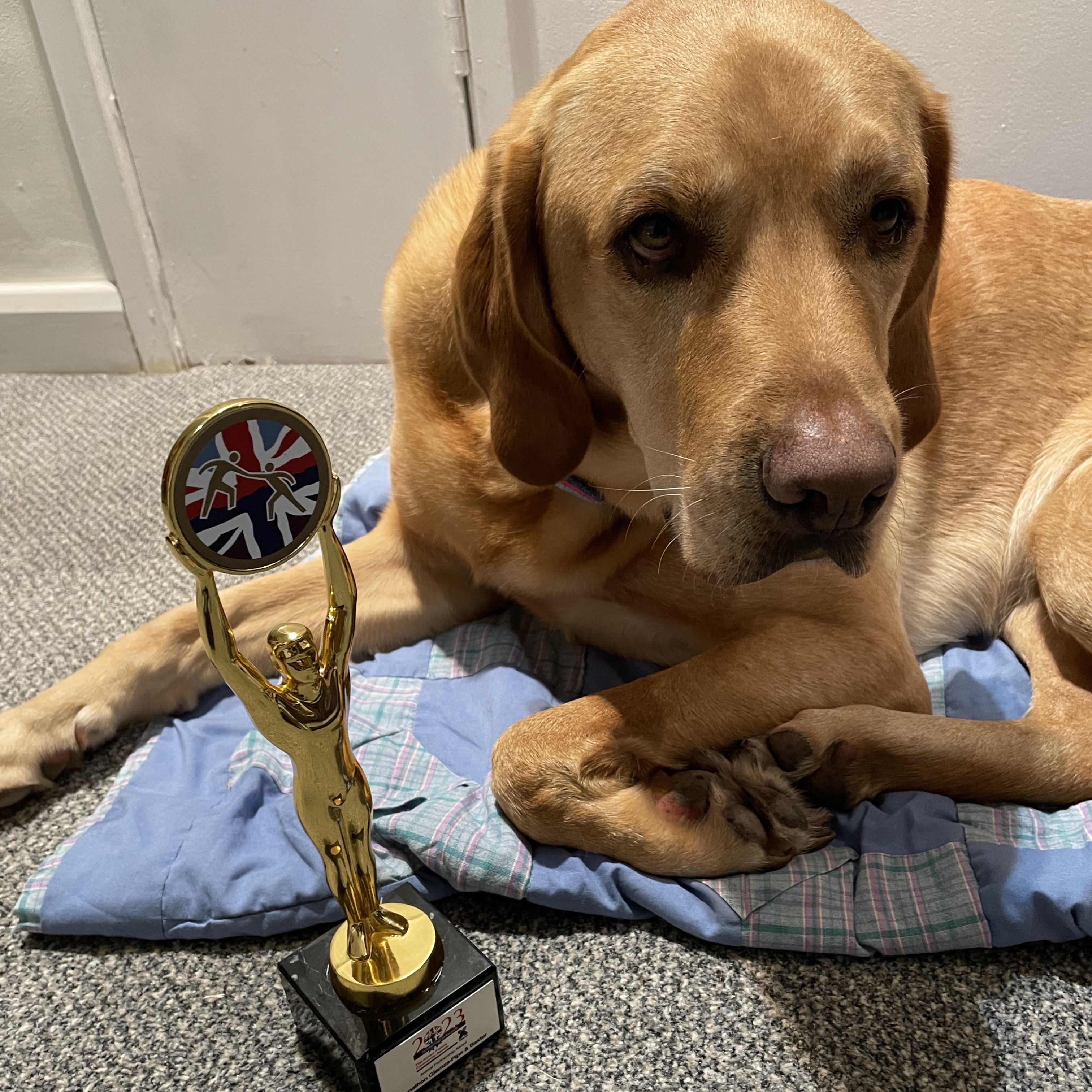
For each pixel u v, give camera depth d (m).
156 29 2.47
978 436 1.64
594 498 1.43
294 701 0.92
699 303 1.08
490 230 1.24
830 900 1.16
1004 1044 1.04
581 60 1.18
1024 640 1.56
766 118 1.02
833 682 1.32
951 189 1.64
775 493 0.98
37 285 2.83
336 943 1.04
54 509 2.23
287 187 2.65
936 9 2.26
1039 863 1.16
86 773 1.48
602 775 1.24
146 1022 1.13
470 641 1.62
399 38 2.45
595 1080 1.03
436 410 1.53
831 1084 1.01
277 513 0.88
